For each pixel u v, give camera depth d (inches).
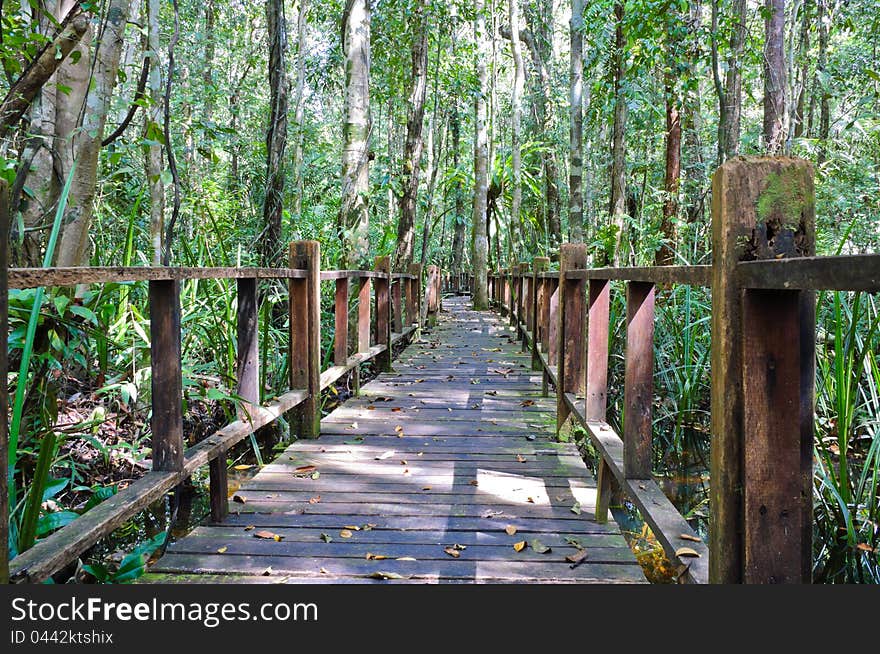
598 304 114.4
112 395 135.6
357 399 198.2
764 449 50.2
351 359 194.9
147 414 140.9
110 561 99.6
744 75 415.5
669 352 208.4
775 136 273.9
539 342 247.4
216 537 98.4
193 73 391.5
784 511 50.3
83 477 124.6
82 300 120.0
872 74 295.7
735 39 299.0
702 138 403.9
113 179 189.9
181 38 368.5
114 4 129.0
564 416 149.3
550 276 198.4
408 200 402.3
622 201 374.3
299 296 150.8
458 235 1018.7
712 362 54.3
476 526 102.7
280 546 95.3
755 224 51.2
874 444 119.0
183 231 247.8
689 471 158.9
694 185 361.7
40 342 101.0
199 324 167.0
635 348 87.5
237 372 121.0
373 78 513.0
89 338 128.6
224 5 528.7
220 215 297.3
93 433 123.7
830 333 157.5
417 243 741.9
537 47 636.7
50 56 109.0
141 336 128.8
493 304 594.9
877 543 112.6
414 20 405.7
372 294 297.3
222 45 481.7
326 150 520.1
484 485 121.8
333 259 313.4
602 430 109.0
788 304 50.3
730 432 51.3
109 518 69.7
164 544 104.7
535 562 90.0
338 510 109.2
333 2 463.5
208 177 337.7
